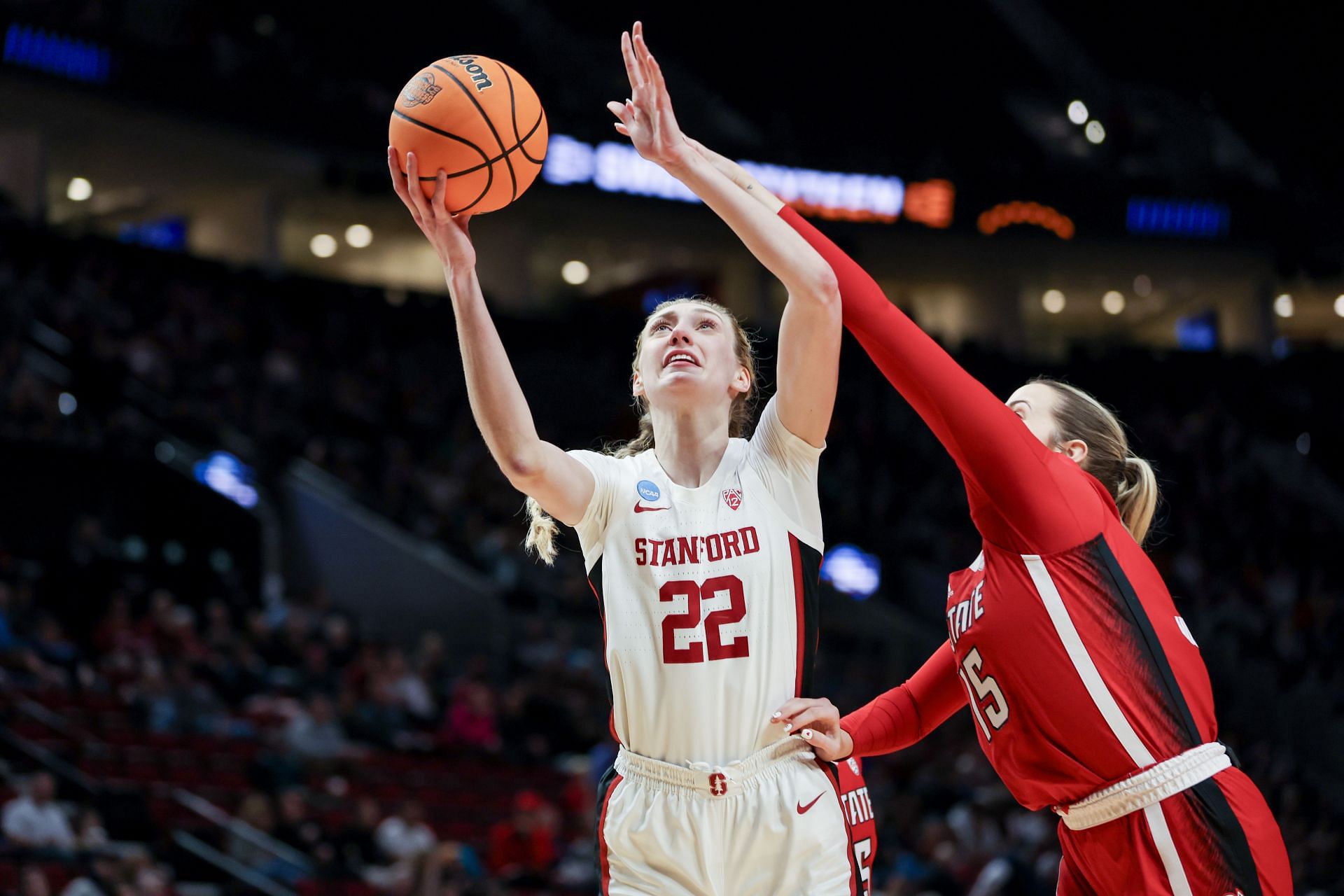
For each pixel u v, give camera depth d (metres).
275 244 44.09
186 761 20.05
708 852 5.27
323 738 22.02
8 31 36.81
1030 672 5.46
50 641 21.94
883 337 5.52
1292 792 29.88
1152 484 6.29
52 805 16.33
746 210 5.34
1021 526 5.48
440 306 44.62
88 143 40.72
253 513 30.81
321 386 38.78
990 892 17.08
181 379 34.25
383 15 49.41
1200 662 5.63
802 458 5.68
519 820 19.70
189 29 42.25
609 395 45.91
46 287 34.09
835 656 36.25
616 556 5.56
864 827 5.68
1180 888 5.24
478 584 30.86
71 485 27.98
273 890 16.91
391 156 5.41
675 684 5.38
